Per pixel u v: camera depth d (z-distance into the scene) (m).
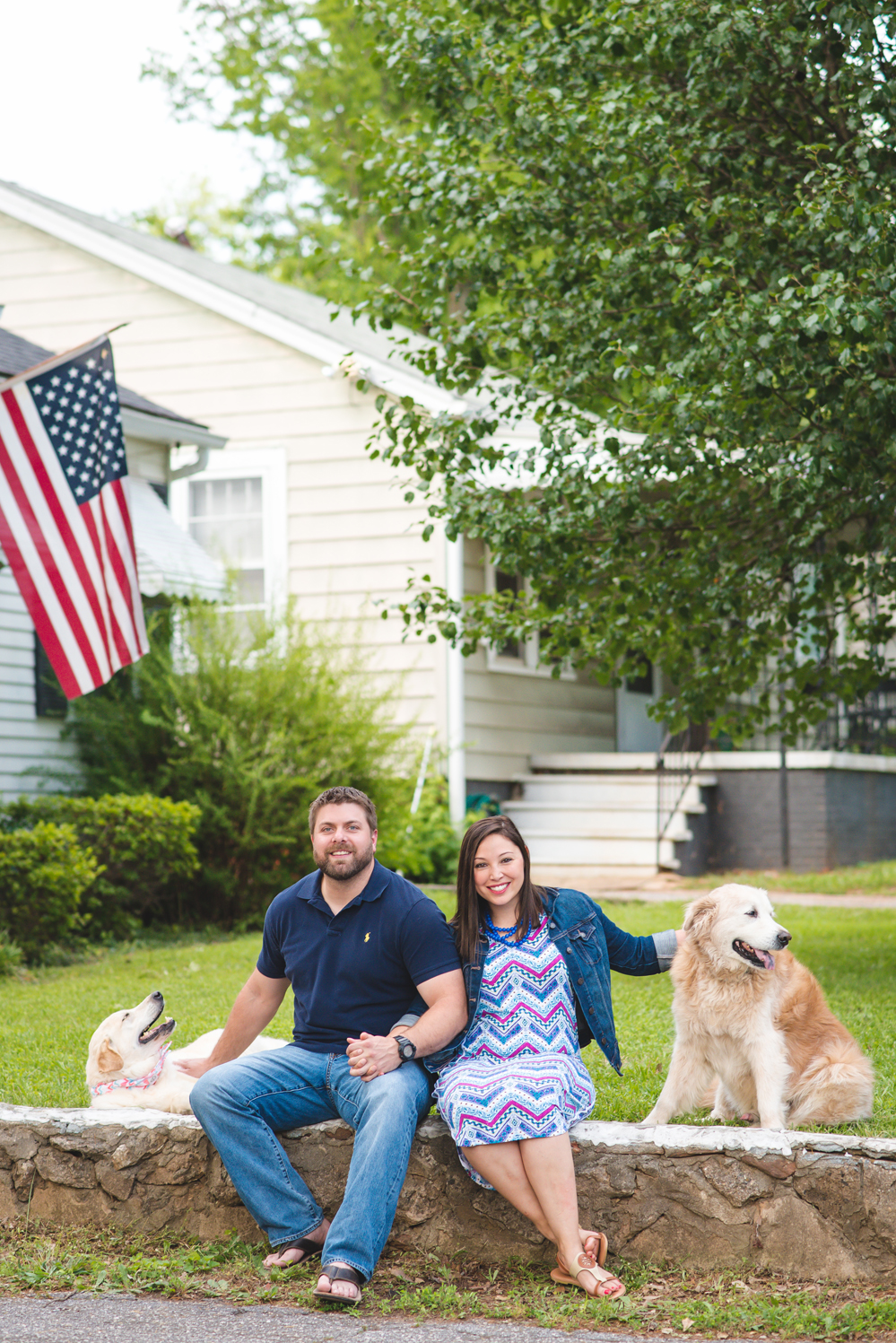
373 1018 4.20
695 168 7.17
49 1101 5.25
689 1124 4.83
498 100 7.21
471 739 14.01
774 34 6.59
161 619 11.56
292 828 10.98
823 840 13.88
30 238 15.32
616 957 4.60
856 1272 3.79
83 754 11.43
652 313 7.45
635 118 6.64
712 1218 3.90
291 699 11.14
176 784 11.09
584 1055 5.89
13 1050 6.22
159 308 14.82
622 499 6.84
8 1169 4.39
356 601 13.94
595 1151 3.99
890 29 6.46
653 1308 3.63
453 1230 4.05
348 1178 3.92
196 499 14.62
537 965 4.11
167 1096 4.62
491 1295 3.82
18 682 10.95
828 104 7.05
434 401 13.59
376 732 11.51
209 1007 7.25
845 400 6.18
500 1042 4.05
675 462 6.57
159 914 11.04
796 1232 3.84
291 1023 6.73
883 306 5.72
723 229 7.07
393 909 4.16
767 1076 4.48
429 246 7.64
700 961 4.55
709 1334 3.44
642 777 14.34
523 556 7.31
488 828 4.12
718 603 7.29
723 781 14.45
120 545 7.70
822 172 6.26
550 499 7.09
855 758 14.55
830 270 6.16
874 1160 3.81
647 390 6.88
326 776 11.13
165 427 12.42
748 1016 4.50
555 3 7.53
